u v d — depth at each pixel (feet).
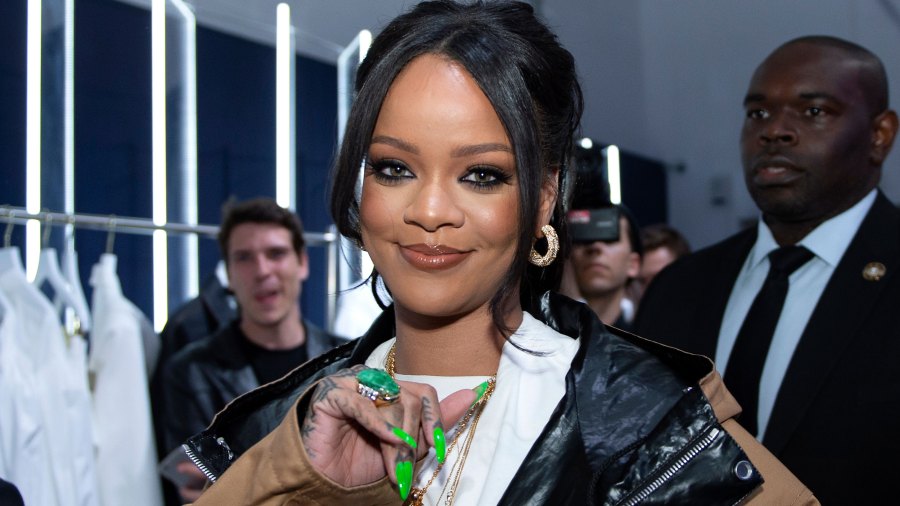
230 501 3.43
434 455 3.69
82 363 7.39
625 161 16.37
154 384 8.91
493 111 3.36
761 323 6.86
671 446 3.51
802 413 6.24
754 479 3.44
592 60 16.20
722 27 17.01
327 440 3.25
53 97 9.02
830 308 6.47
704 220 17.11
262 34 10.64
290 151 10.97
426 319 3.72
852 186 6.89
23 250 8.88
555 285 4.00
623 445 3.52
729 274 7.43
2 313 7.25
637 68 17.43
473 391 3.53
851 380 6.21
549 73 3.55
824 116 6.89
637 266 9.25
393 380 3.27
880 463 6.01
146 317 9.99
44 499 6.86
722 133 16.94
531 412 3.65
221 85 10.37
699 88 17.20
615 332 4.00
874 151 7.09
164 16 9.88
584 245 8.65
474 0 3.83
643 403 3.63
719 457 3.48
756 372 6.75
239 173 10.57
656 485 3.47
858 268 6.55
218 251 10.59
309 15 11.01
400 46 3.43
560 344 3.86
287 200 10.94
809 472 6.12
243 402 4.10
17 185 8.80
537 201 3.37
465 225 3.39
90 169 9.40
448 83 3.37
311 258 11.50
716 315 7.30
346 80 11.18
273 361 9.03
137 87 9.73
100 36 9.43
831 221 6.89
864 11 15.85
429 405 3.28
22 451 6.79
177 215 10.14
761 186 7.00
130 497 7.64
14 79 8.74
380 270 3.55
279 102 10.84
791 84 6.95
